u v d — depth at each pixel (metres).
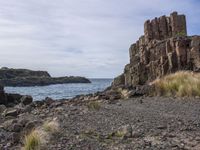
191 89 28.48
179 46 52.31
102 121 17.30
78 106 25.23
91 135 13.88
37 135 12.48
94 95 35.72
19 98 51.66
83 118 18.41
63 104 28.95
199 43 50.81
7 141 13.45
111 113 20.39
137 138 13.16
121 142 12.56
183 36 55.62
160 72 54.53
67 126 15.93
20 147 12.43
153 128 15.00
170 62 52.97
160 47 56.44
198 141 12.38
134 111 21.28
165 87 30.88
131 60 63.75
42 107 28.05
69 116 19.25
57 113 20.98
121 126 15.57
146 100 27.83
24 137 13.45
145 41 67.00
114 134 13.82
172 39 54.12
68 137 13.46
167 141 12.45
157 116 18.67
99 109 22.59
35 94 93.56
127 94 31.58
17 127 15.38
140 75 58.53
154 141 12.53
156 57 56.97
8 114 22.59
